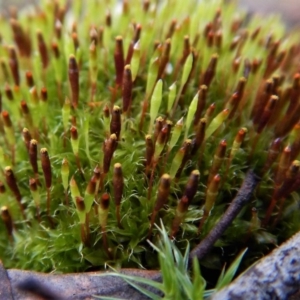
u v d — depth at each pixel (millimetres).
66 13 50
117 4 50
